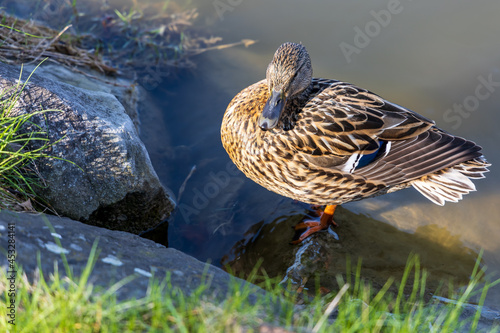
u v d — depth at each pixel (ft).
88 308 16.98
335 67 41.06
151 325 17.30
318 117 29.43
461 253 30.04
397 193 34.40
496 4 46.91
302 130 29.27
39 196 26.37
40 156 26.37
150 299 17.81
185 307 18.21
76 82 35.99
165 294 19.04
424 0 47.21
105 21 44.78
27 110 26.94
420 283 27.55
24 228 20.43
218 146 36.29
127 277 19.83
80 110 28.17
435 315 23.15
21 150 26.07
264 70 41.78
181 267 22.15
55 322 16.49
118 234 24.07
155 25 45.39
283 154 29.37
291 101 29.89
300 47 29.96
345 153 28.91
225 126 31.63
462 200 33.53
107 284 19.11
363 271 28.25
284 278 27.61
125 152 28.14
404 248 30.07
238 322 17.61
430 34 43.73
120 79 39.99
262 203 32.83
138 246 23.22
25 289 17.17
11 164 25.53
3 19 39.86
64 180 26.84
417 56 42.09
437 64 41.39
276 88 28.99
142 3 47.75
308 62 30.30
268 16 46.29
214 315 17.81
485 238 31.14
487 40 43.19
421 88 39.42
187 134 37.04
